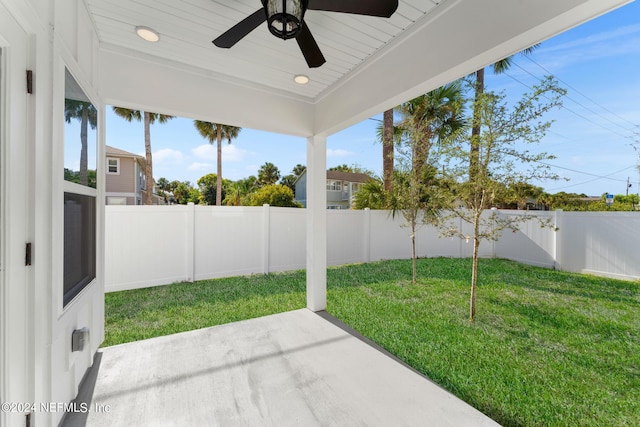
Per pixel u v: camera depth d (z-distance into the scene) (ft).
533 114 10.63
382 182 26.11
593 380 7.73
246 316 12.25
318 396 6.68
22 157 4.15
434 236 26.04
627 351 9.27
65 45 5.37
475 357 8.87
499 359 8.76
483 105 11.24
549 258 21.04
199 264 17.88
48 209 4.76
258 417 5.98
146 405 6.29
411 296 14.84
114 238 15.71
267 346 9.05
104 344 9.78
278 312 12.73
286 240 20.56
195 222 17.72
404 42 7.41
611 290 15.67
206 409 6.20
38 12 4.43
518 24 5.04
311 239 12.19
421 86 7.12
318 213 12.17
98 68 7.68
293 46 8.09
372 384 7.16
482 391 7.25
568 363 8.56
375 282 17.61
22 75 4.12
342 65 9.14
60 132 5.19
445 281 17.65
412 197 17.97
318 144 12.01
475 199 12.00
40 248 4.55
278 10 4.55
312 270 12.17
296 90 11.07
